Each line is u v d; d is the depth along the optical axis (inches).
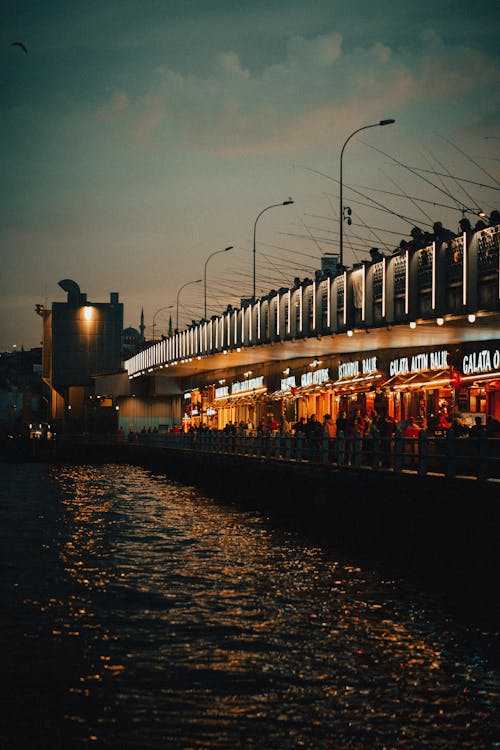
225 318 2556.6
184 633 788.6
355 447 1286.9
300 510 1499.8
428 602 900.6
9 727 574.2
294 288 2049.7
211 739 557.9
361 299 1678.2
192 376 4072.3
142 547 1301.7
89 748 543.8
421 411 1943.9
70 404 5487.2
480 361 1761.8
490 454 957.8
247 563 1146.0
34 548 1291.8
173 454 2915.8
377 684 654.5
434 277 1411.2
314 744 552.7
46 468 3885.3
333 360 2497.5
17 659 708.7
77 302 5629.9
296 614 856.3
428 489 1009.5
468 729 576.7
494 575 866.8
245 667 690.8
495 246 1272.1
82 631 794.2
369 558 1168.8
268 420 3021.7
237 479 2004.2
